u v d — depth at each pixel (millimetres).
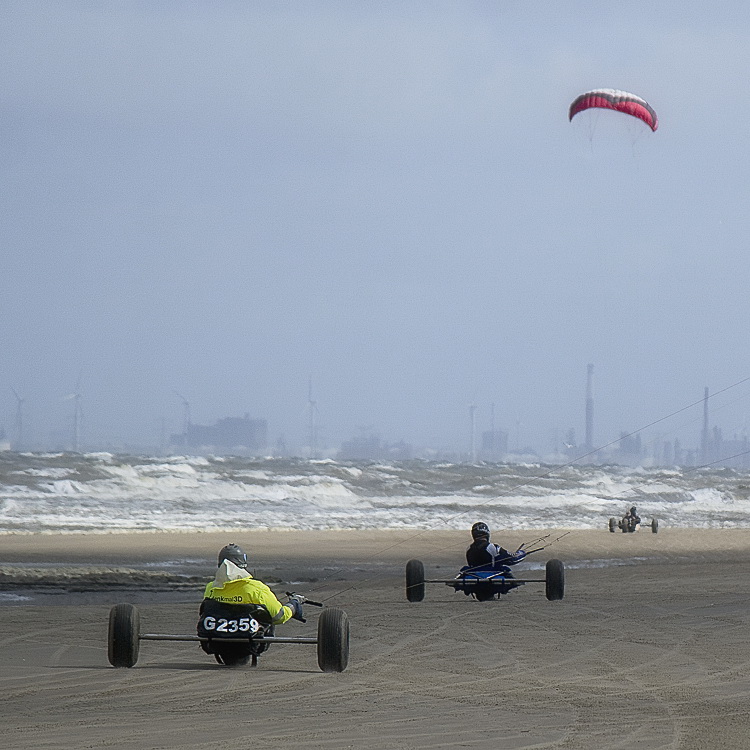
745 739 21469
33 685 26734
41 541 83438
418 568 51000
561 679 28844
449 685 27656
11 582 55875
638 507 168750
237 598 29000
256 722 22562
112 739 20672
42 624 40250
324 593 55250
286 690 26438
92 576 58594
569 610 46781
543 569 71312
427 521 125375
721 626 41125
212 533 97375
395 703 25000
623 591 55812
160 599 51812
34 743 20203
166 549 79750
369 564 72688
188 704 24469
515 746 20672
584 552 86438
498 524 125000
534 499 180250
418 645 35594
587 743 21000
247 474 184125
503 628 40406
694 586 58969
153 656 32094
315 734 21500
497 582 50469
